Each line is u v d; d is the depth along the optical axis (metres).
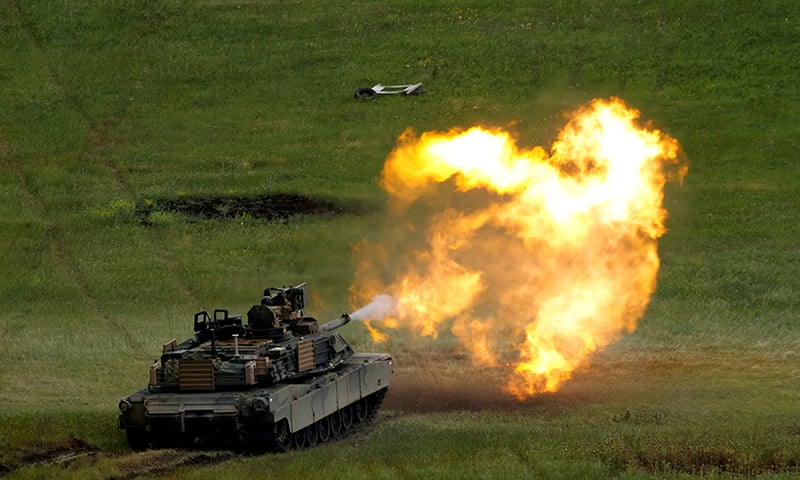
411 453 82.31
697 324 136.38
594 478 75.75
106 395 107.56
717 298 147.75
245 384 84.50
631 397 106.88
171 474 77.88
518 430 92.12
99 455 82.94
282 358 87.81
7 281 154.62
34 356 123.25
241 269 160.50
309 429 89.81
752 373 115.81
